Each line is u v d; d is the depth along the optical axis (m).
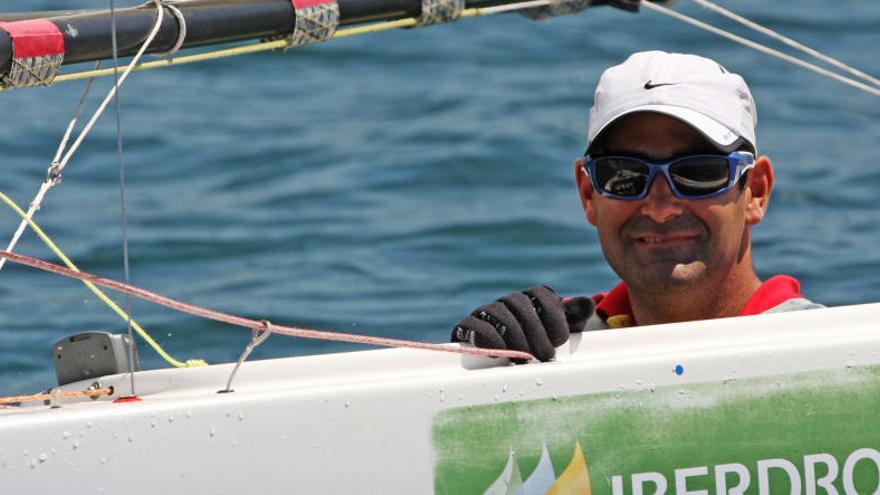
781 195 26.17
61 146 8.74
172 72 36.31
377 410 7.18
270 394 7.08
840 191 26.45
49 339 18.05
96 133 30.45
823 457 7.66
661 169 8.88
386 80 36.19
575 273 22.22
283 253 23.22
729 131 8.90
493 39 39.59
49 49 8.49
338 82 36.09
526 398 7.36
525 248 23.47
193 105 33.47
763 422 7.61
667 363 7.53
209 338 18.02
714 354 7.58
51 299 19.72
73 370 7.94
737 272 9.42
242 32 9.45
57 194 26.38
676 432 7.51
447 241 23.89
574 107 33.66
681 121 8.82
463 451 7.27
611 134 9.12
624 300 9.92
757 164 9.45
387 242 23.84
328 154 29.88
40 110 31.75
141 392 7.68
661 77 8.98
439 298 20.84
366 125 32.19
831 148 29.58
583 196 9.97
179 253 23.00
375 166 28.94
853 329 8.09
